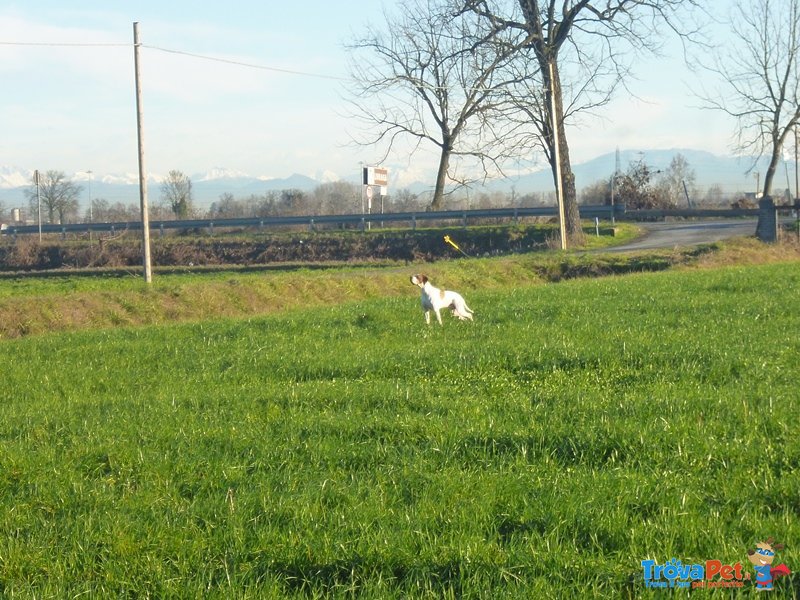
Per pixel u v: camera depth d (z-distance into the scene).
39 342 20.72
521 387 12.23
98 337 21.11
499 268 38.00
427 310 19.50
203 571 6.57
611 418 9.62
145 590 6.38
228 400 12.35
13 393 14.50
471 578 6.16
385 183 68.31
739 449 8.36
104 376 15.52
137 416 11.69
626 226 55.97
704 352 13.49
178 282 35.66
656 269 38.25
